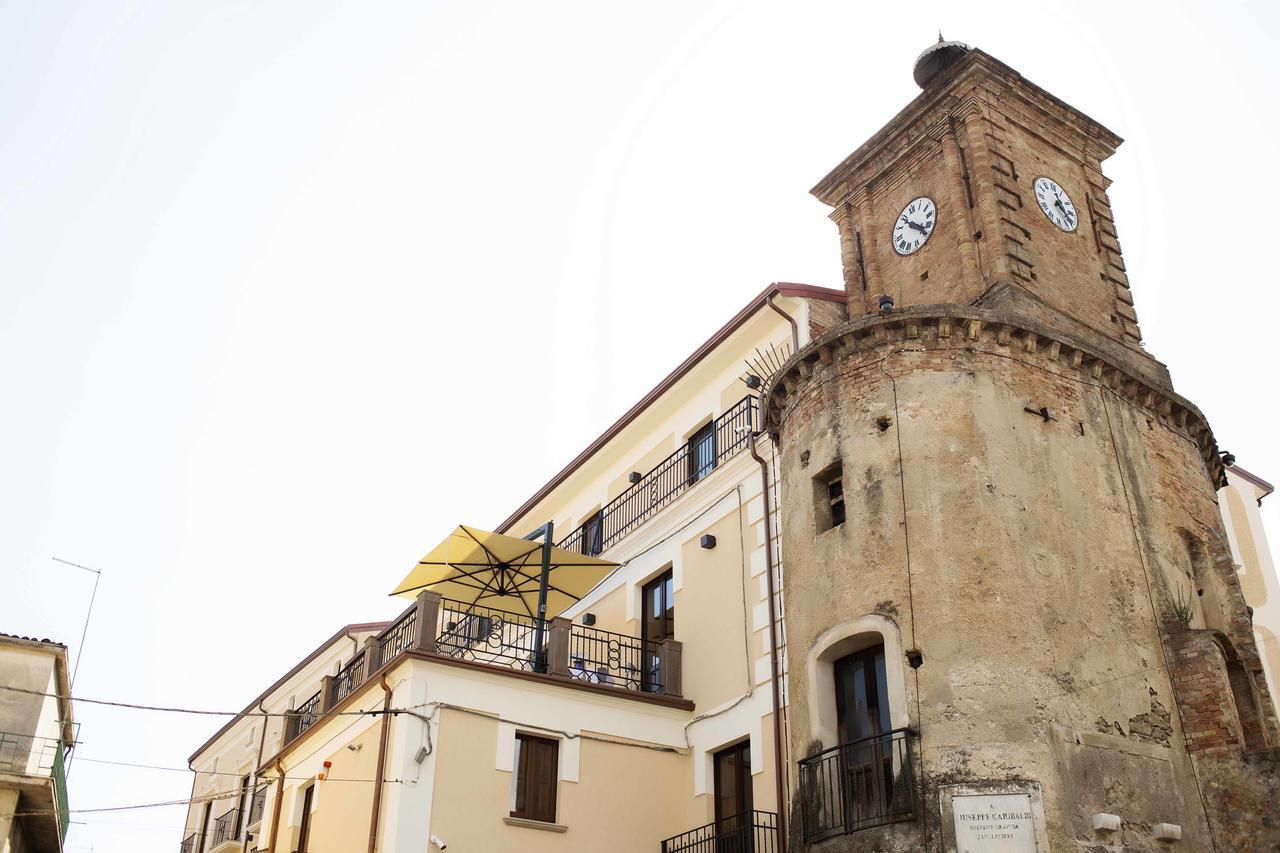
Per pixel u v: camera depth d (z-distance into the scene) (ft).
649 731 68.80
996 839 45.75
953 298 67.51
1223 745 51.19
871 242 75.41
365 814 61.26
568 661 69.31
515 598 80.59
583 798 64.59
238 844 109.29
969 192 69.46
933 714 48.91
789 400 63.00
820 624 55.16
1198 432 65.41
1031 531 53.01
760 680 65.72
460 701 63.10
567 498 96.84
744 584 69.67
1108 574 54.34
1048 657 49.93
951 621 50.52
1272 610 88.69
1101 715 49.93
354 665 73.72
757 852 60.85
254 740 125.18
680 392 82.23
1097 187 75.05
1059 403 57.98
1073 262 69.82
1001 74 71.26
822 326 72.95
